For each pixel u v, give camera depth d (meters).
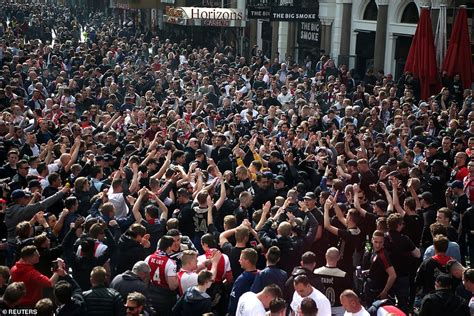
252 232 17.84
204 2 70.81
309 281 15.60
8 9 109.31
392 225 17.95
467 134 29.03
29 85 44.44
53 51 56.88
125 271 16.75
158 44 64.69
